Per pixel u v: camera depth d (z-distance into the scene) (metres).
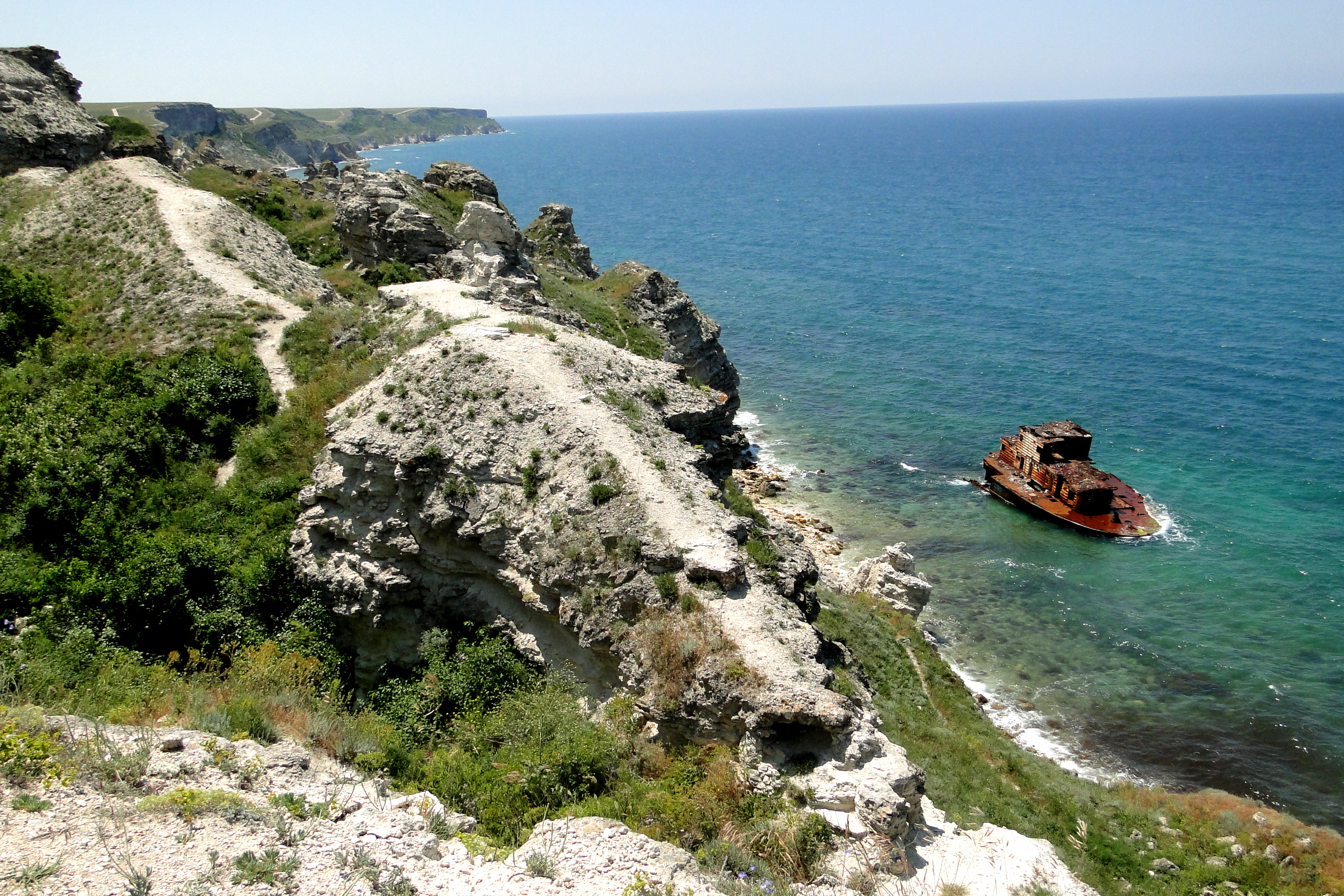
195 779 15.34
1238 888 26.73
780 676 19.97
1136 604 48.03
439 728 23.41
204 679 22.61
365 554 28.17
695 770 19.58
